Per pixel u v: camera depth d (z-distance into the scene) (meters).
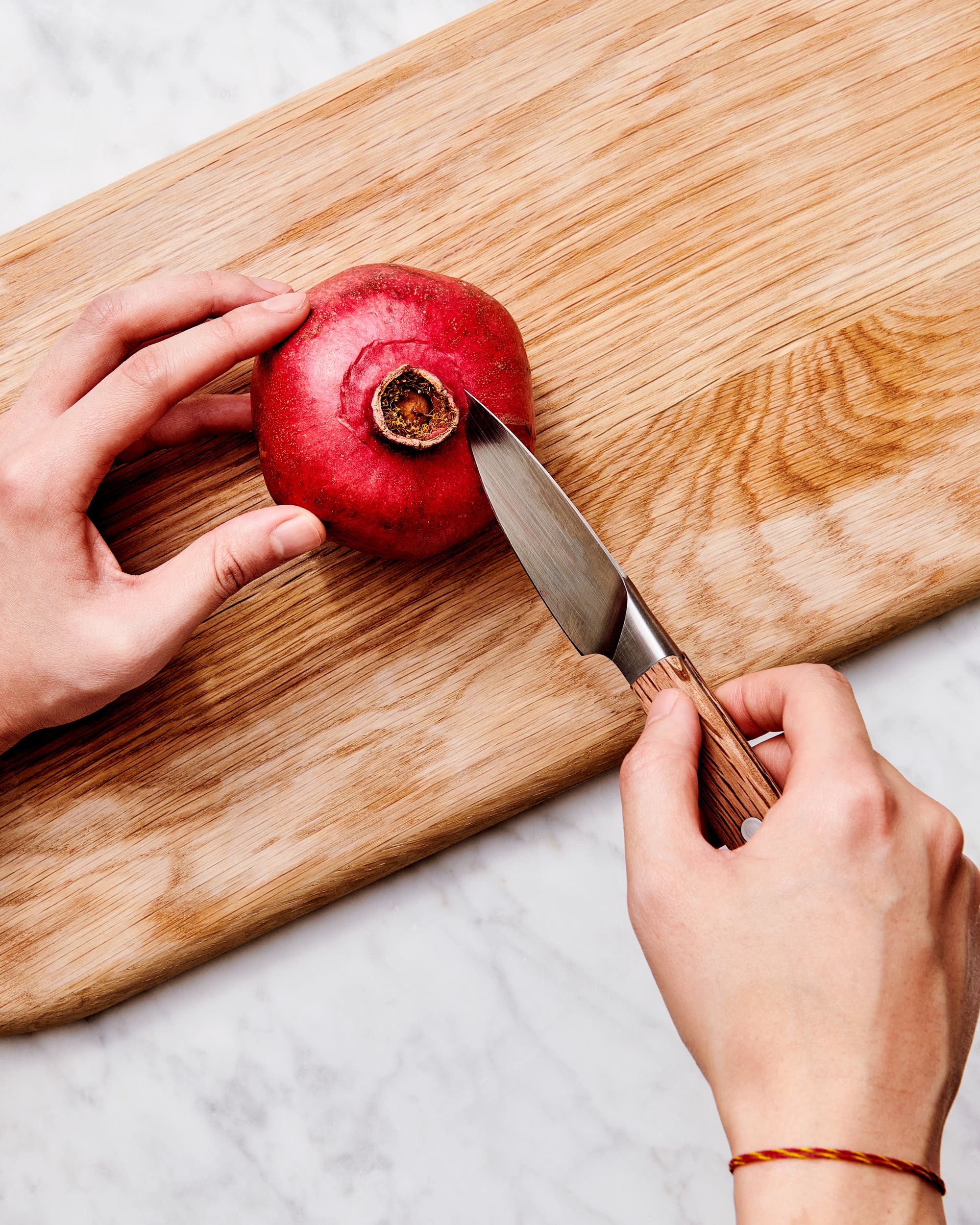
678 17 0.86
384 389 0.64
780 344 0.85
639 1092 0.89
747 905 0.54
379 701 0.85
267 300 0.70
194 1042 0.90
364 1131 0.89
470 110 0.86
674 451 0.85
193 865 0.85
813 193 0.86
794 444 0.85
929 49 0.86
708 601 0.84
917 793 0.58
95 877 0.85
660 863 0.56
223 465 0.85
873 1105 0.50
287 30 0.96
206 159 0.85
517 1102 0.89
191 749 0.85
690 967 0.55
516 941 0.90
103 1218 0.89
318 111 0.86
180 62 0.95
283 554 0.71
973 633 0.89
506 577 0.85
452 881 0.90
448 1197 0.89
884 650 0.89
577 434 0.85
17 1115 0.90
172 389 0.72
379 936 0.90
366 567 0.85
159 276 0.86
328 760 0.85
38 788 0.85
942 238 0.86
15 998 0.85
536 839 0.90
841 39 0.86
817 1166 0.48
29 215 0.94
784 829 0.55
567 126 0.86
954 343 0.85
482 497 0.69
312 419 0.67
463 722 0.84
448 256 0.86
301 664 0.85
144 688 0.85
